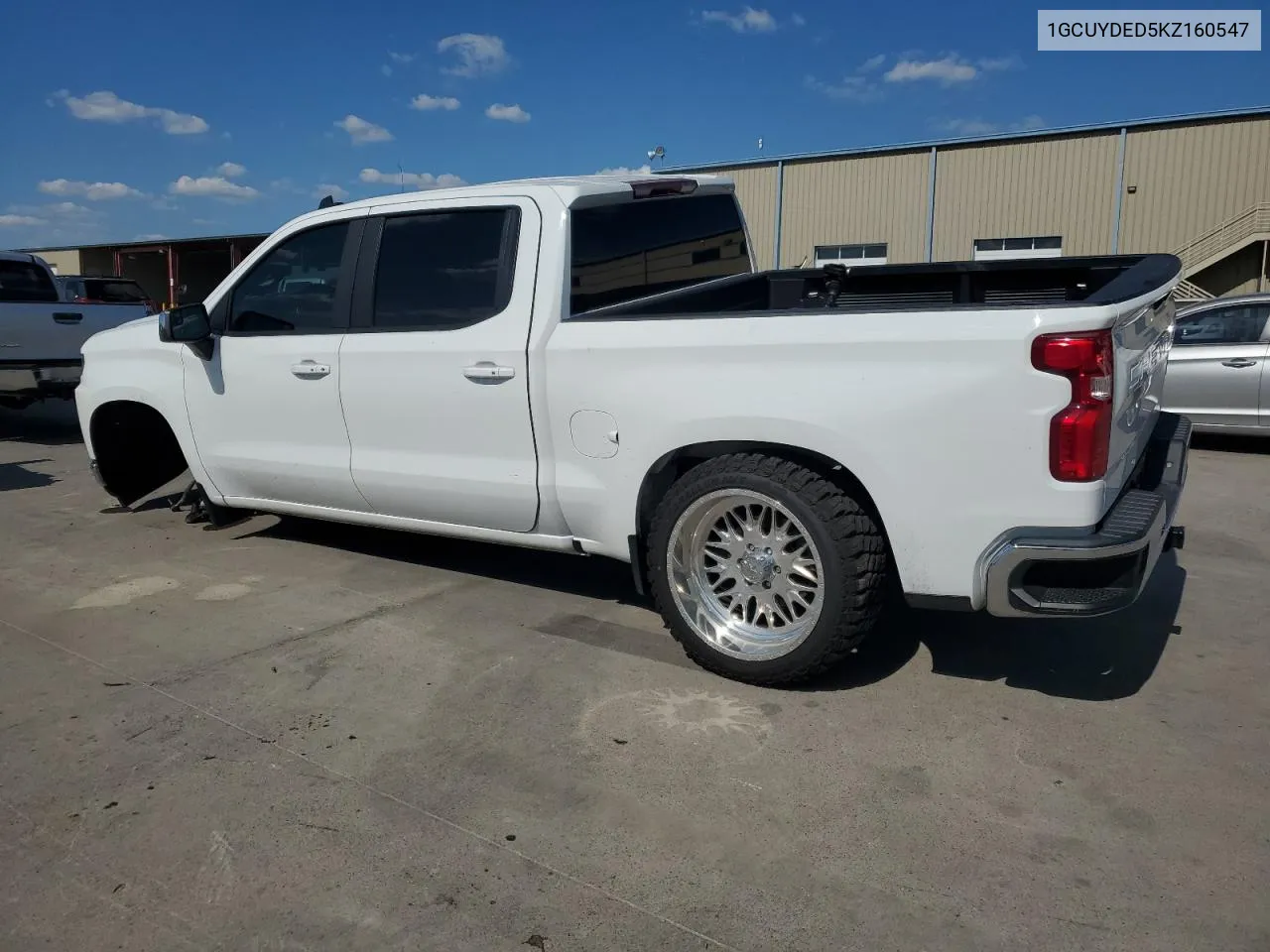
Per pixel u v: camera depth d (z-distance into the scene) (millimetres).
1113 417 3072
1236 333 8961
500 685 3713
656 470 3799
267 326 4965
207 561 5352
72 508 6723
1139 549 3018
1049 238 27750
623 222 4453
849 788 2961
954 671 3803
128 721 3441
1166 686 3670
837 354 3289
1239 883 2496
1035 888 2490
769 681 3615
